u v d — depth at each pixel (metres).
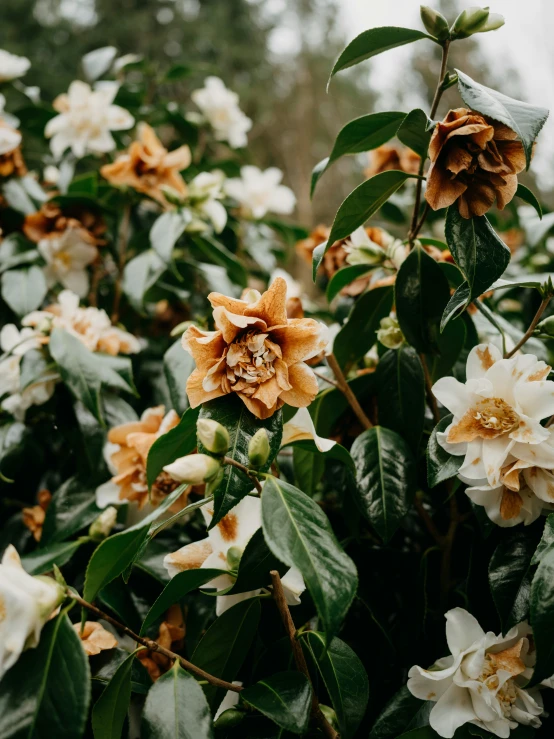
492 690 0.52
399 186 0.60
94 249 0.87
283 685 0.51
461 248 0.54
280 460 0.72
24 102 1.10
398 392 0.65
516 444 0.52
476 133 0.52
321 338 0.50
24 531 0.80
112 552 0.49
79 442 0.74
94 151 1.02
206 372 0.48
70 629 0.47
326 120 4.21
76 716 0.45
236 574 0.53
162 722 0.49
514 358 0.53
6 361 0.72
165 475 0.64
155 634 0.66
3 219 0.90
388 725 0.56
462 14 0.56
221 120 1.16
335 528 0.73
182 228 0.82
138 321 0.95
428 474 0.54
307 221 3.38
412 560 0.69
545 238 1.18
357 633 0.67
